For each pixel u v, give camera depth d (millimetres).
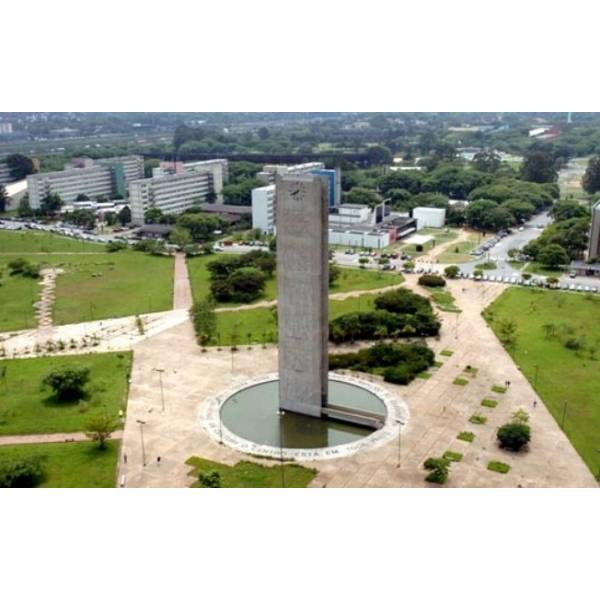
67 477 117125
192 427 136125
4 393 153125
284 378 143125
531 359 168750
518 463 120562
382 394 149750
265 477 117062
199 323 192500
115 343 186625
